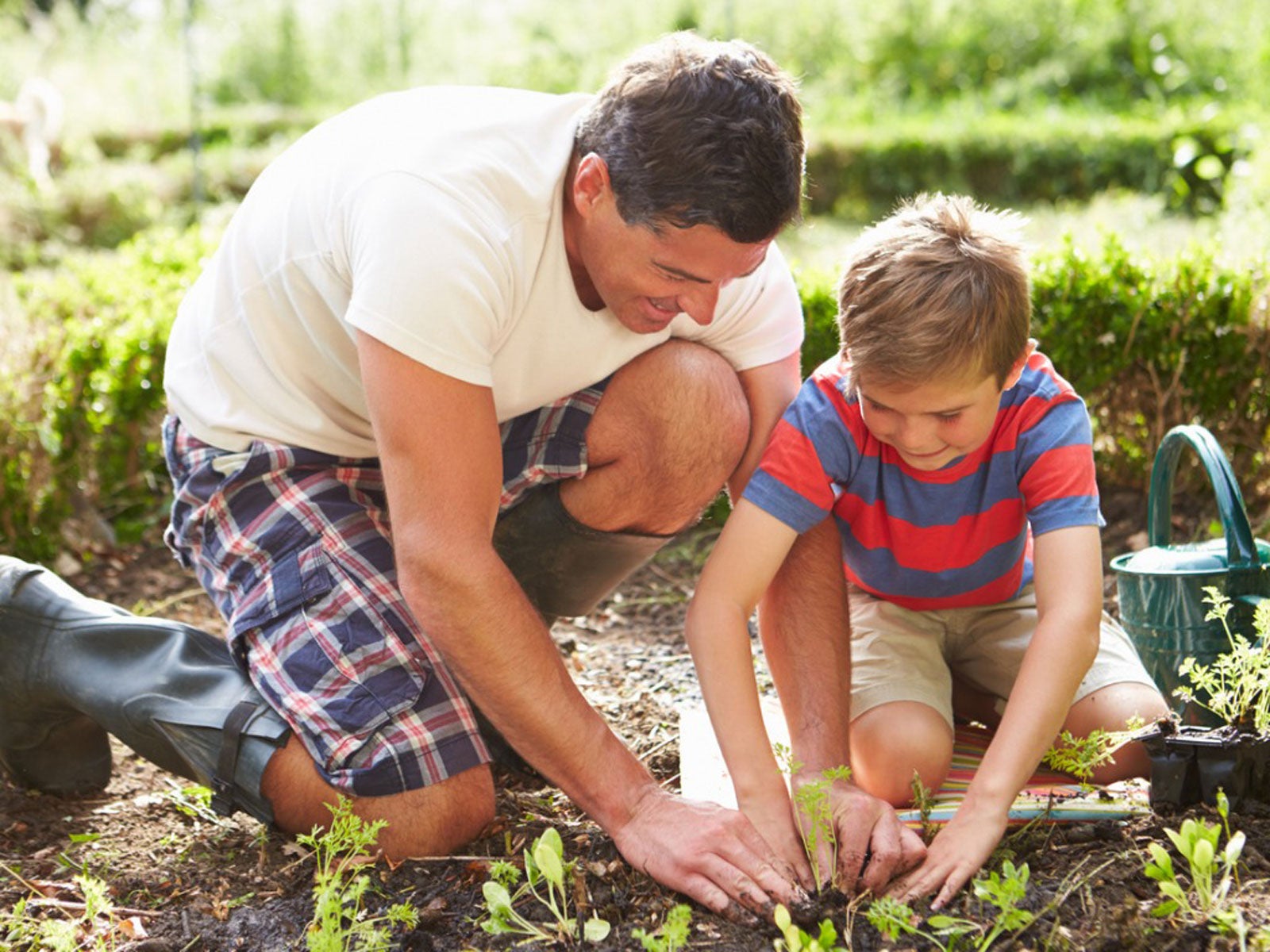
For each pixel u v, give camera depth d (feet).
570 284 7.61
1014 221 7.78
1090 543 7.36
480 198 7.14
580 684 10.71
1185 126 35.45
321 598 7.82
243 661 8.00
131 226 35.68
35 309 16.26
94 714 8.15
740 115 6.57
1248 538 8.27
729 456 8.63
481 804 7.61
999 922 6.06
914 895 6.50
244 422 8.23
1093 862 6.81
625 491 8.67
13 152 36.55
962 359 7.03
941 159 38.47
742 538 7.64
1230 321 13.51
